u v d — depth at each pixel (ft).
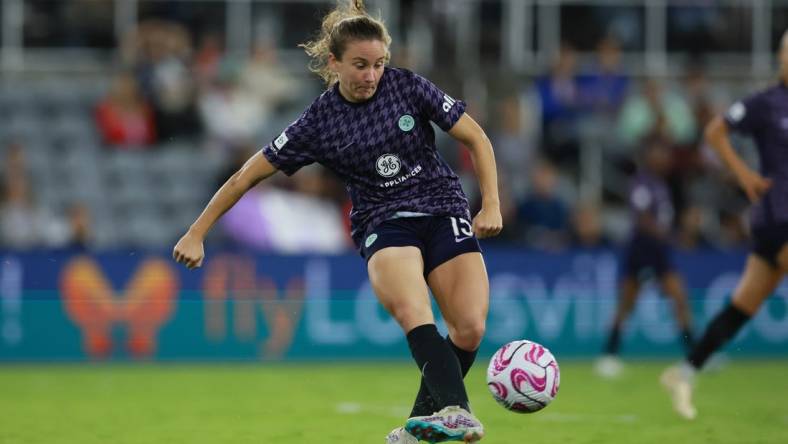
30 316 151.23
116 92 193.98
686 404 95.25
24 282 151.23
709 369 140.05
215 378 132.46
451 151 185.26
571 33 207.92
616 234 188.96
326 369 144.56
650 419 94.58
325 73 68.13
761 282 94.22
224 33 203.92
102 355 151.74
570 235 173.78
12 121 198.49
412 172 65.16
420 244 64.80
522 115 193.36
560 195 184.75
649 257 140.87
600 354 158.92
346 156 64.90
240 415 97.50
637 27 208.85
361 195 65.87
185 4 203.82
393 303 62.85
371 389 120.06
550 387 64.69
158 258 152.97
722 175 186.09
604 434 84.84
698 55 209.67
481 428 58.44
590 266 159.63
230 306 153.69
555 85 195.31
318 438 82.79
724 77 209.67
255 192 174.70
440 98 64.95
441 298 64.80
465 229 65.21
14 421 93.66
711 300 159.74
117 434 85.46
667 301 159.74
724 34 210.59
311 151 65.41
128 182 192.34
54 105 200.85
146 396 113.09
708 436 83.76
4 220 173.58
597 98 195.83
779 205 92.38
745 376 135.54
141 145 194.29
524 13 206.90
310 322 155.02
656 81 199.93
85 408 102.94
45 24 206.39
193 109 194.18
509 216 172.24
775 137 93.35
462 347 64.85
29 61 206.59
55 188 190.29
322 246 174.70
